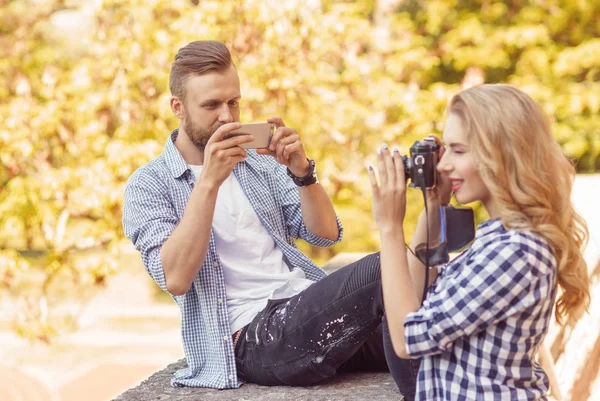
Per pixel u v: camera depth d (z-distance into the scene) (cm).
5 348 849
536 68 817
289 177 273
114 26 638
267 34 598
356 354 247
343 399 222
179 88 250
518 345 163
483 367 164
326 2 701
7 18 714
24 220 607
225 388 236
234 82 248
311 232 268
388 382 237
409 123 661
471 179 169
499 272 159
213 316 240
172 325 938
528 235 162
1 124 598
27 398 686
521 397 163
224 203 254
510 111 163
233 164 227
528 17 830
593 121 851
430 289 183
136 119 622
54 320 697
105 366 775
